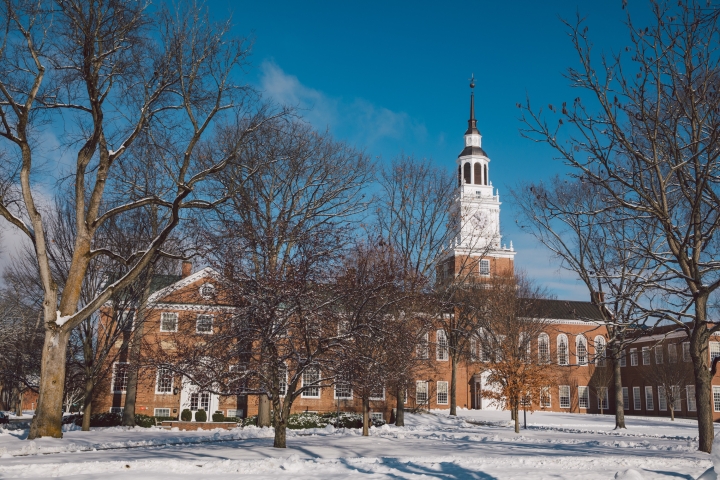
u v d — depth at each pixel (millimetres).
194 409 46719
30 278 34562
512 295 52688
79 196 24109
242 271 20828
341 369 21375
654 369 65875
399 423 41344
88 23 21328
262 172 29984
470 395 67562
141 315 33406
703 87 18688
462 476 14688
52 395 23172
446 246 41844
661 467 17188
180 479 14055
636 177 21469
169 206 24219
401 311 30547
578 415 64375
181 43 23281
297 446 23250
